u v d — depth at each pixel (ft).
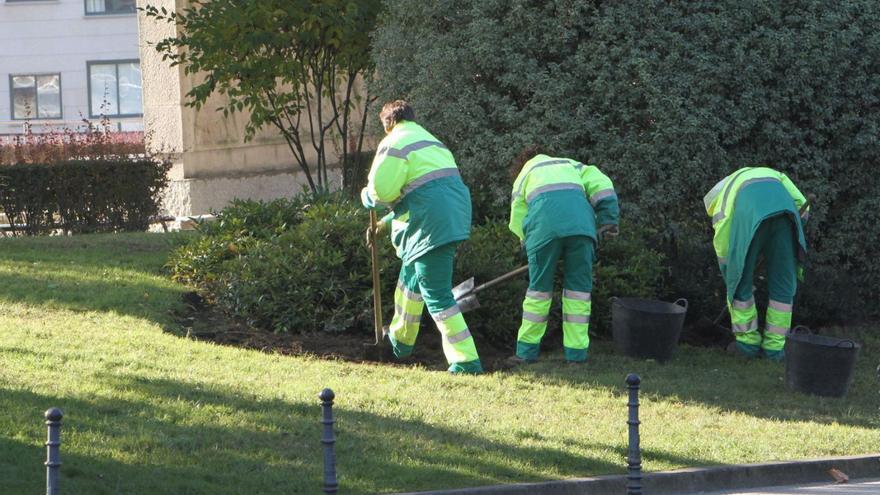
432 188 105.09
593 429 90.99
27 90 429.79
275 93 169.27
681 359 121.29
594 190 113.70
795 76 133.49
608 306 126.72
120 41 428.15
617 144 129.39
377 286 112.98
